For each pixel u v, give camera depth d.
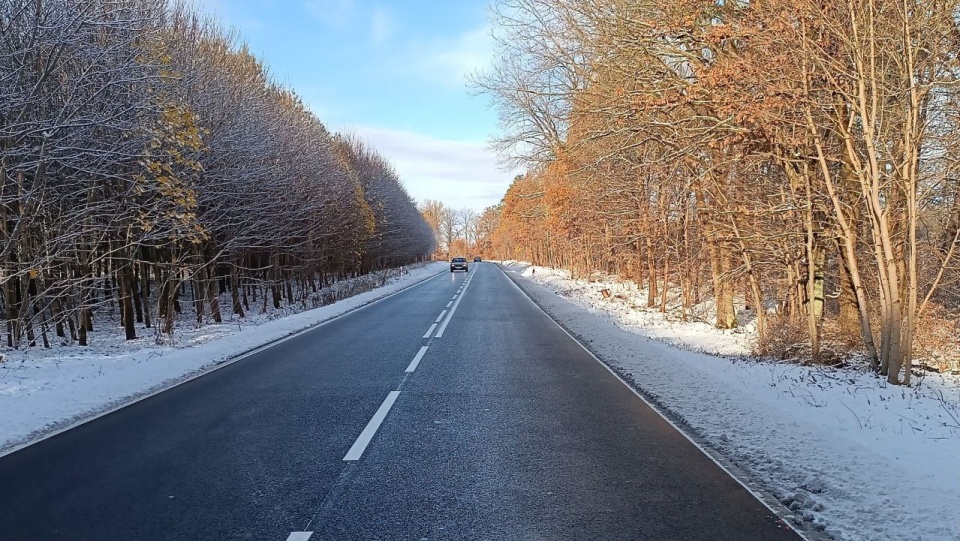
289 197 26.45
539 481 5.02
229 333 20.16
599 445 6.05
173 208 15.80
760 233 14.11
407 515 4.33
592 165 16.09
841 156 12.57
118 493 4.79
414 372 10.25
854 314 14.05
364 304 26.39
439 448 5.96
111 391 8.76
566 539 3.92
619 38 14.15
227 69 22.30
